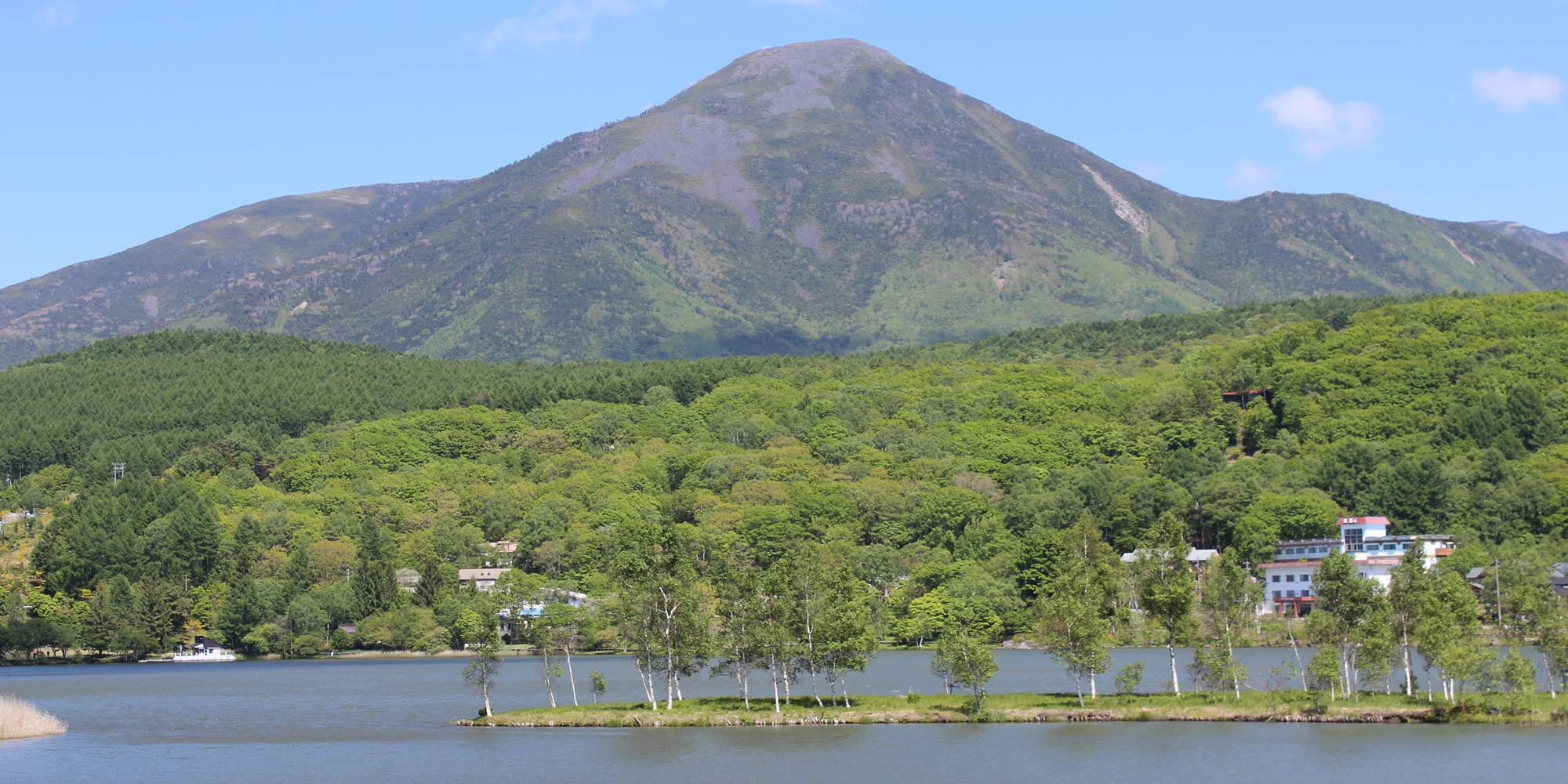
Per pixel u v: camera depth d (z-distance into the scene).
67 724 170.38
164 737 157.25
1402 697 149.75
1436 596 151.75
